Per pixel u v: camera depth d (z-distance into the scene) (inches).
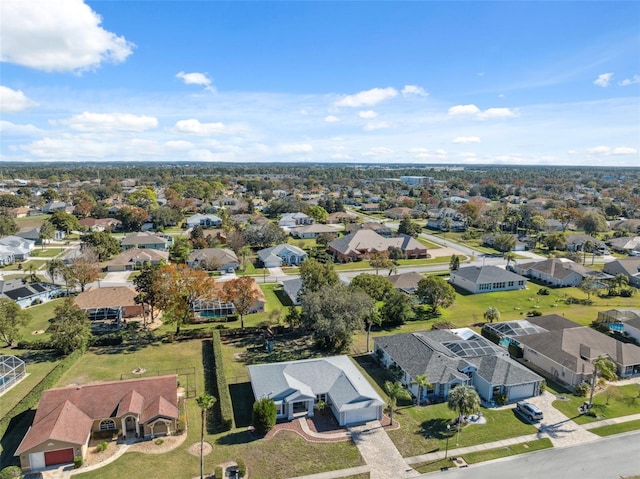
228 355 2497.5
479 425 1824.6
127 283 3988.7
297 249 5000.0
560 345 2329.0
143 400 1814.7
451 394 1747.0
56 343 2413.9
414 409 1947.6
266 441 1704.0
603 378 2203.5
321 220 7549.2
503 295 3754.9
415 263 4926.2
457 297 3690.9
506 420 1863.9
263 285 3991.1
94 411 1733.5
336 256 5216.5
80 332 2458.2
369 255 5002.5
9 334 2492.6
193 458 1603.1
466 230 7111.2
